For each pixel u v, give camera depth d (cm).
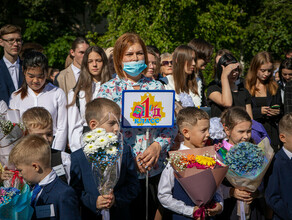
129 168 279
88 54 388
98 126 274
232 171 282
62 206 235
